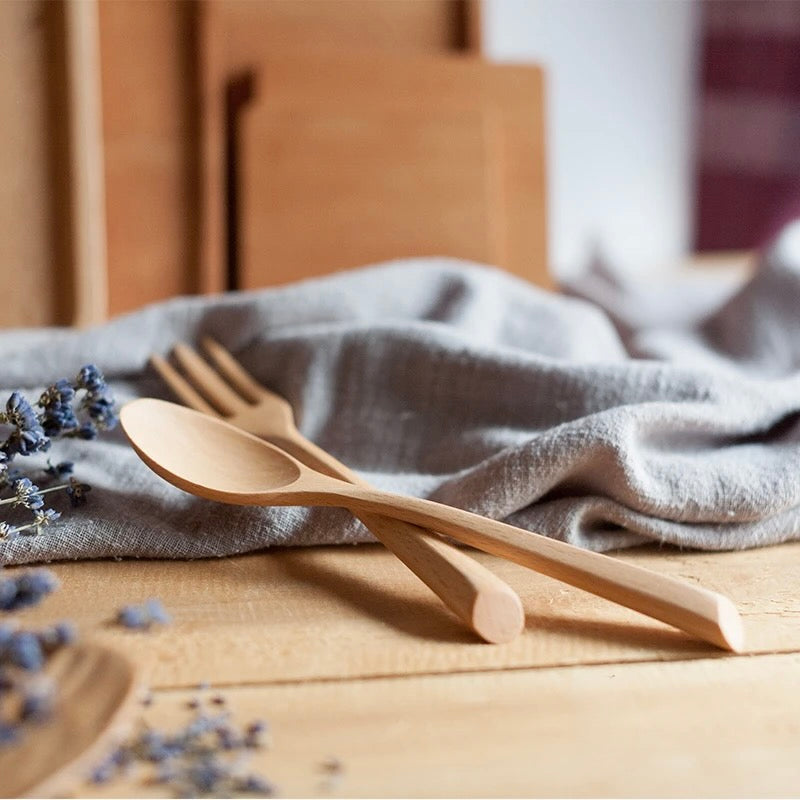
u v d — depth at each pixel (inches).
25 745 15.8
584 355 27.1
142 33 34.5
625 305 34.4
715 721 17.3
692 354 28.7
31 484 20.7
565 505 21.2
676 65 54.2
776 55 54.8
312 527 21.1
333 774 16.5
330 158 36.5
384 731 17.1
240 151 35.6
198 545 20.8
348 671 18.1
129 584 20.2
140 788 16.3
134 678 16.1
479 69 38.5
